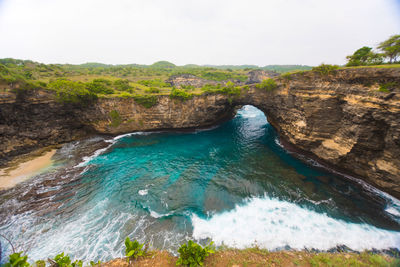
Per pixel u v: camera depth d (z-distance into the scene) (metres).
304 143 28.50
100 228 16.11
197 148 34.59
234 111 63.22
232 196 20.58
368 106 18.53
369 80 19.02
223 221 16.84
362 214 17.58
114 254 13.54
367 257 11.90
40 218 17.30
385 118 17.31
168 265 10.16
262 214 17.72
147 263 10.28
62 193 21.12
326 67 23.81
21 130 30.39
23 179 23.66
